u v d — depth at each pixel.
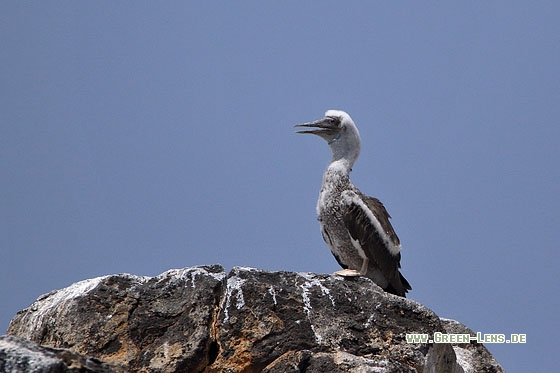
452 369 16.44
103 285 15.95
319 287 16.30
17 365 10.87
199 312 15.49
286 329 15.52
